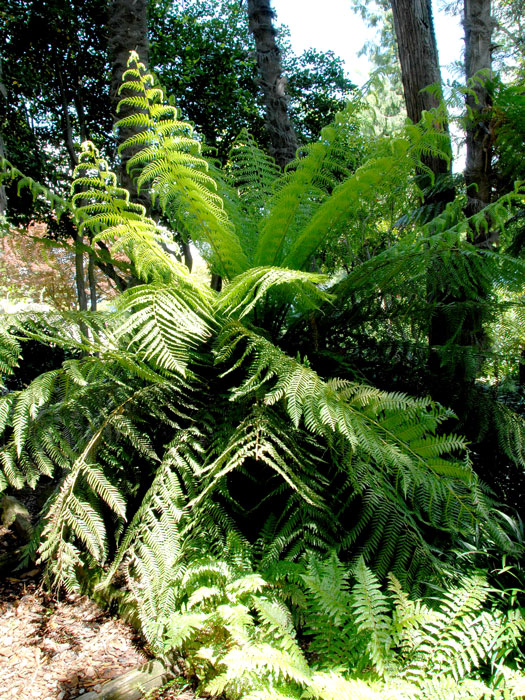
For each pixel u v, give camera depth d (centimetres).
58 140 676
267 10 344
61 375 139
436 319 200
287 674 106
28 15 562
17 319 133
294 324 183
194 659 124
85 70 638
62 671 127
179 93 621
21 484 137
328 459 150
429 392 173
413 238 182
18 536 188
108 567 160
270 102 340
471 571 129
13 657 132
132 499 168
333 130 160
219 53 626
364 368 186
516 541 145
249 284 142
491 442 169
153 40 612
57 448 143
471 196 242
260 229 203
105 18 575
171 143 129
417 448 121
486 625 110
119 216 136
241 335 134
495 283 165
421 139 149
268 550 135
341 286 179
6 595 159
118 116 260
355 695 88
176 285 157
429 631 118
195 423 160
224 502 153
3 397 132
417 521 151
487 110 233
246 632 111
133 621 143
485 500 140
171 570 129
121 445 158
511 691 99
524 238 232
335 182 168
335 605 112
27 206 341
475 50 286
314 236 177
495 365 180
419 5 253
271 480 155
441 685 99
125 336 162
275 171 236
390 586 120
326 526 141
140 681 124
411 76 259
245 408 148
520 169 232
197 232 173
